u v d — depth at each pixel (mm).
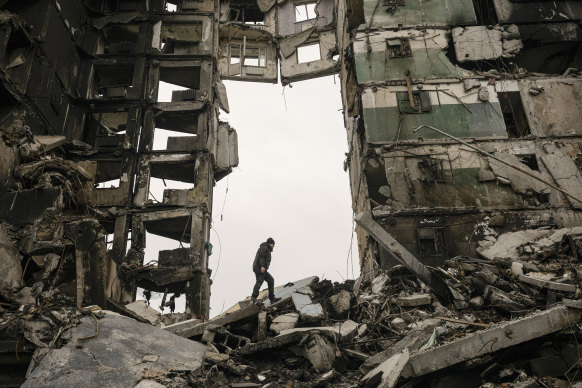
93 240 10531
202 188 23828
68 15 24125
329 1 32031
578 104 21031
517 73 21875
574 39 22422
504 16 22750
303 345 9914
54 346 7359
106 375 6887
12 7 21156
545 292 11547
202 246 22531
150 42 27219
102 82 27422
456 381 8078
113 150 24062
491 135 20297
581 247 14742
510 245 17266
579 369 7727
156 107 25688
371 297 13742
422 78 21375
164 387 6887
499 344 7918
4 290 9578
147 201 23375
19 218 11031
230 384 8336
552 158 19781
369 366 9445
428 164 19531
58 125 21891
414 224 18469
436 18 22688
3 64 17969
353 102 22984
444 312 12250
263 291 16328
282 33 31844
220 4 31578
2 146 11922
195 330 10516
